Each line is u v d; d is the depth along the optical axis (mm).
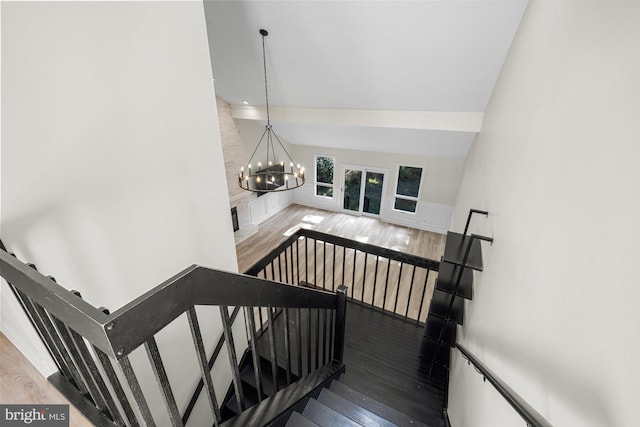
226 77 4637
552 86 1151
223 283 785
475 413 1378
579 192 768
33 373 1084
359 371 2352
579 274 697
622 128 612
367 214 8711
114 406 850
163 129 1319
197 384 1726
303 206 9570
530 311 968
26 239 900
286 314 1322
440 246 7066
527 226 1150
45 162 912
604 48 770
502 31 2447
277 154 8438
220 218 1813
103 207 1111
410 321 2910
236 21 3115
